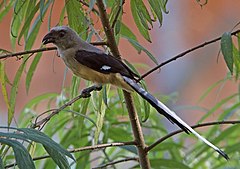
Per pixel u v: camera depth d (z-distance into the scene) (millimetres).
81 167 8633
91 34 7215
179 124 6172
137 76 6953
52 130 9219
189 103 20141
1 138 4996
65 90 9195
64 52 7098
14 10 7195
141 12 7117
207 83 20250
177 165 8477
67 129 9234
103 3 6875
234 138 10438
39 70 19234
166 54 20344
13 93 7062
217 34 20344
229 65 6379
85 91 6969
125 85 6711
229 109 9930
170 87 20203
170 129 12820
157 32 20188
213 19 20359
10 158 7656
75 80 7684
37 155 8680
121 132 8945
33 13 7199
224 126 11547
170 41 20328
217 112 14266
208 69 20297
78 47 7094
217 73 20297
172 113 6297
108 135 8867
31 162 4883
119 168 11969
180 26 20312
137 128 6879
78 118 8359
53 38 7203
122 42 19422
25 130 5168
